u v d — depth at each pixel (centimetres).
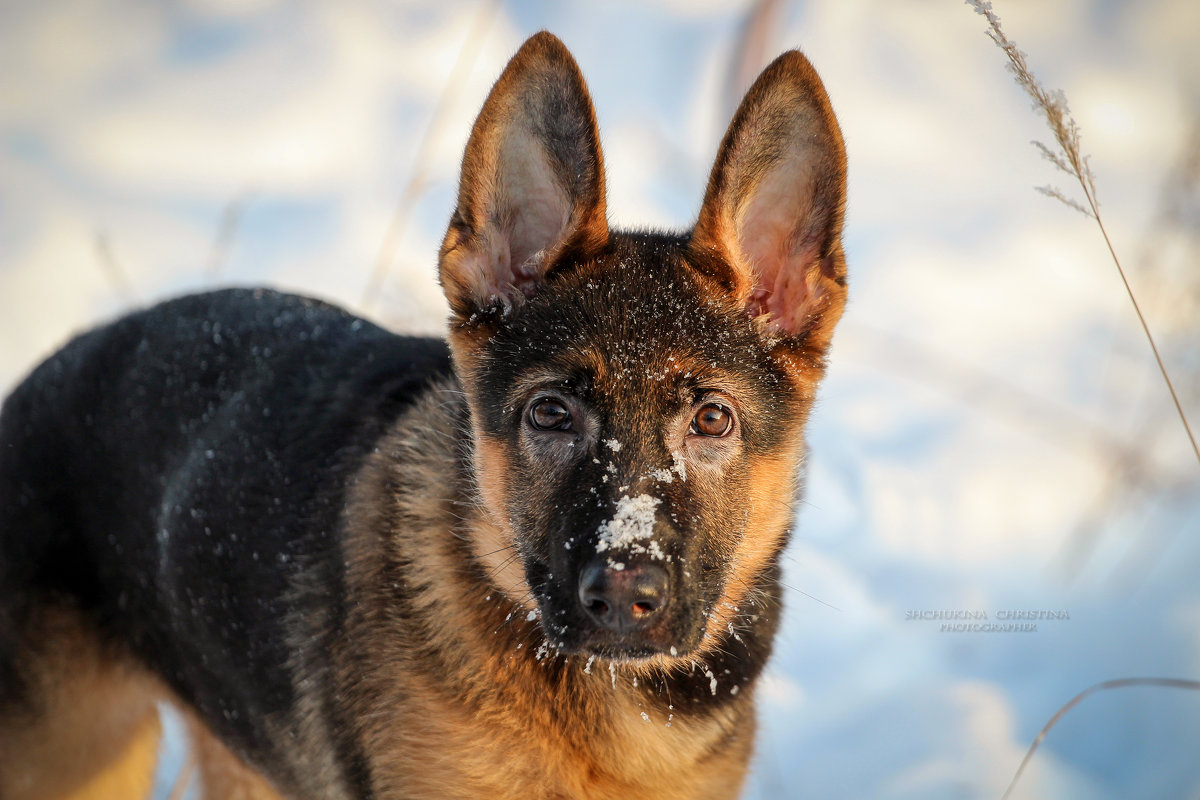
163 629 520
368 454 463
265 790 591
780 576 462
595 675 425
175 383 529
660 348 410
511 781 414
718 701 441
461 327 438
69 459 546
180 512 500
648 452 399
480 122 426
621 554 374
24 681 546
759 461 429
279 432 492
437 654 418
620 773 426
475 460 434
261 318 542
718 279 439
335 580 443
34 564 545
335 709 436
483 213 439
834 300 444
